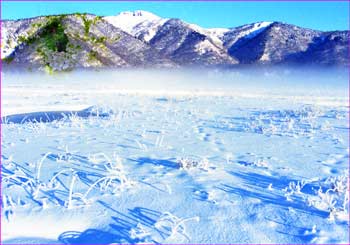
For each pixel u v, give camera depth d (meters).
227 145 8.78
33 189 5.18
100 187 5.29
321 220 4.34
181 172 6.21
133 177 5.86
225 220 4.30
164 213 4.13
